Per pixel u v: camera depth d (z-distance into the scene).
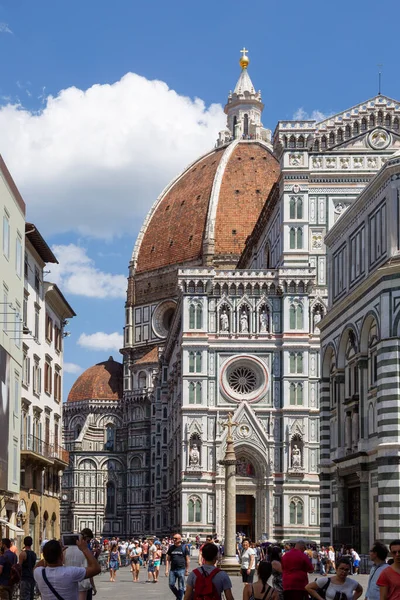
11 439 76.19
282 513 130.38
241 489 131.38
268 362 133.50
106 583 75.12
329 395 84.06
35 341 91.88
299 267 132.38
